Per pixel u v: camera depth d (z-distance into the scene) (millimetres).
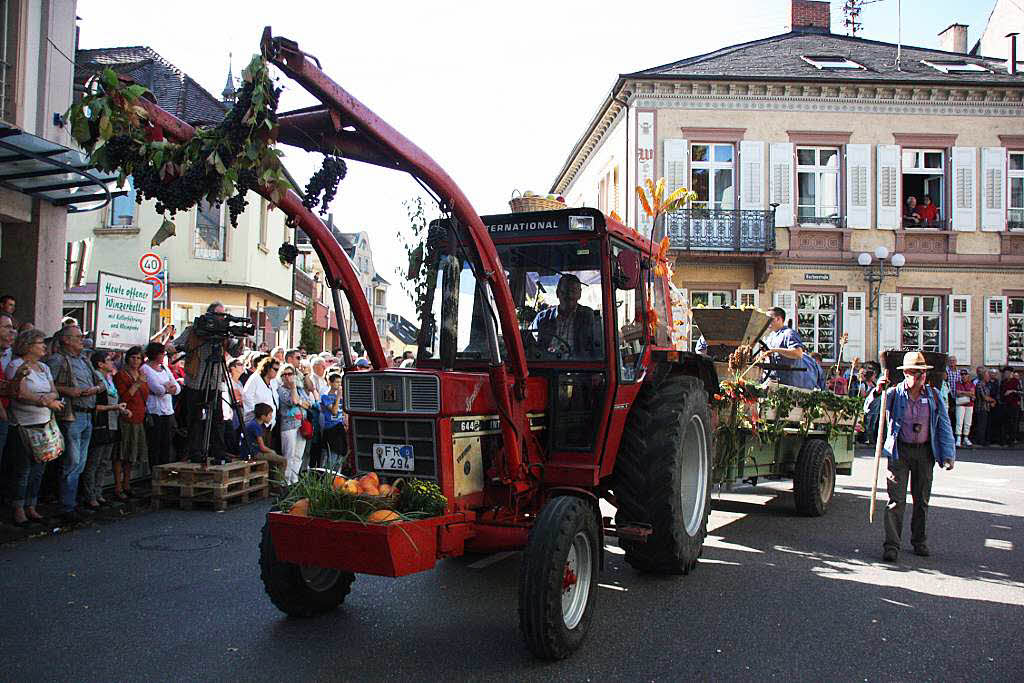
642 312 6191
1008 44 27094
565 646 4336
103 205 10891
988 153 23141
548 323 5582
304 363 11609
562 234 5543
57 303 10906
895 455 7000
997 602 5680
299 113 4062
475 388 4684
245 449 9617
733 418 7793
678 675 4230
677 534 5816
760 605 5523
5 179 9344
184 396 10164
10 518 7551
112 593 5555
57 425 7418
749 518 8867
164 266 14578
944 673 4332
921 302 23188
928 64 25391
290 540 4223
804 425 8867
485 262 4484
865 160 22812
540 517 4371
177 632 4770
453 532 4352
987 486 11766
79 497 8305
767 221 22016
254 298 25141
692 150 22594
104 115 3504
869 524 8562
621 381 5508
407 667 4266
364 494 4184
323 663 4309
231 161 3512
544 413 5285
